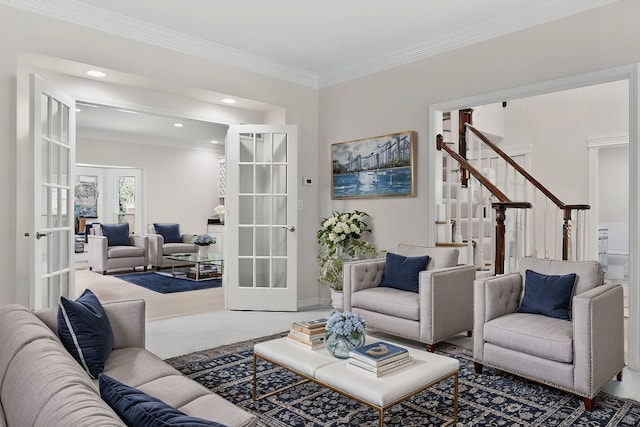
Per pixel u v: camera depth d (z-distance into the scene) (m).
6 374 1.33
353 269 3.92
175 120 7.30
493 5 3.51
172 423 0.95
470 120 5.83
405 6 3.53
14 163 3.34
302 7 3.56
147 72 4.00
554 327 2.67
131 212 10.16
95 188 10.05
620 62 3.19
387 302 3.64
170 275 7.63
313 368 2.19
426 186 4.36
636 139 3.13
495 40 3.84
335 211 5.23
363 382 2.00
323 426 2.29
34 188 3.25
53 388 1.05
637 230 3.14
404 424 2.31
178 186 9.69
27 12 3.37
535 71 3.61
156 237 8.14
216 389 2.74
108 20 3.72
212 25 3.93
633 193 3.15
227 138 5.02
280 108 5.12
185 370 3.05
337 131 5.20
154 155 9.28
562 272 3.04
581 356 2.48
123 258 7.81
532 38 3.62
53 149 3.61
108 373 1.95
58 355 1.30
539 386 2.81
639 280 3.14
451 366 2.23
